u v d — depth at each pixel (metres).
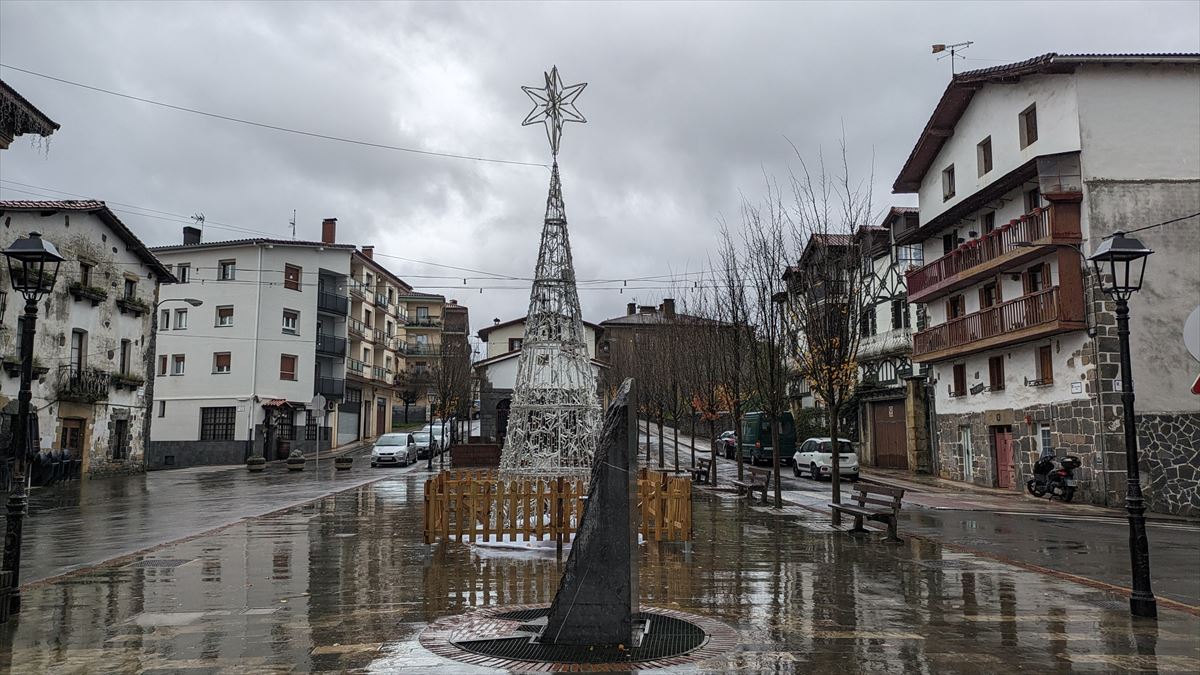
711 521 16.75
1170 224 22.39
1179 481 21.38
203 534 14.10
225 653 6.52
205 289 46.81
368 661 6.29
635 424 7.34
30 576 10.14
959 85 27.58
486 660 6.32
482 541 12.53
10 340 26.05
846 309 16.98
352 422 57.94
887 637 7.14
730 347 25.55
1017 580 10.04
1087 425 22.39
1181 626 7.66
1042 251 23.52
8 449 24.67
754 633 7.26
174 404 46.25
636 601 7.52
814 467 30.17
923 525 17.08
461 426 51.62
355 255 54.44
